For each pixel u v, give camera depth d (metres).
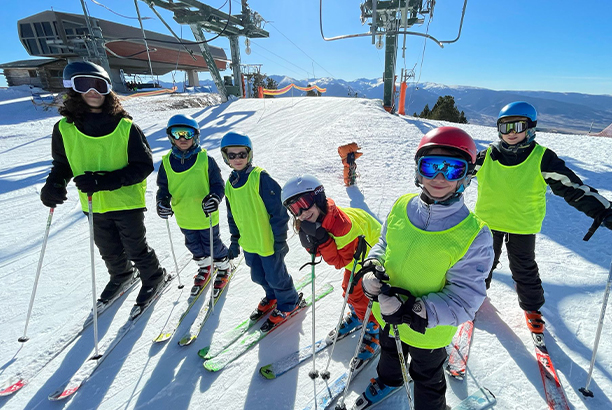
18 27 25.66
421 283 1.38
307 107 14.59
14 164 7.47
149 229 4.30
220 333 2.50
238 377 2.10
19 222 4.55
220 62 41.28
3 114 13.78
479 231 1.29
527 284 2.25
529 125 2.00
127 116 2.40
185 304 2.82
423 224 1.38
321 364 2.15
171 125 2.55
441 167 1.22
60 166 2.37
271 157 7.50
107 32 25.27
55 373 2.17
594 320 2.39
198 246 2.98
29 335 2.49
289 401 1.92
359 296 2.08
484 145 8.50
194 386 2.05
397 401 1.84
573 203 1.89
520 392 1.88
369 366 2.13
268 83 39.00
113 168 2.35
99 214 2.46
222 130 11.23
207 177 2.79
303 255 3.62
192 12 15.73
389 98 15.03
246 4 18.61
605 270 3.01
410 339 1.48
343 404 1.80
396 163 6.91
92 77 2.09
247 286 3.09
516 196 2.15
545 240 3.68
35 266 3.45
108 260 2.70
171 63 32.69
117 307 2.80
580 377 1.95
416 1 12.63
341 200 5.04
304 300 2.73
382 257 1.55
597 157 7.29
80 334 2.50
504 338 2.27
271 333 2.46
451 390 1.92
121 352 2.33
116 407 1.94
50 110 14.59
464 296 1.28
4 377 2.14
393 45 14.27
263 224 2.25
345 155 5.53
